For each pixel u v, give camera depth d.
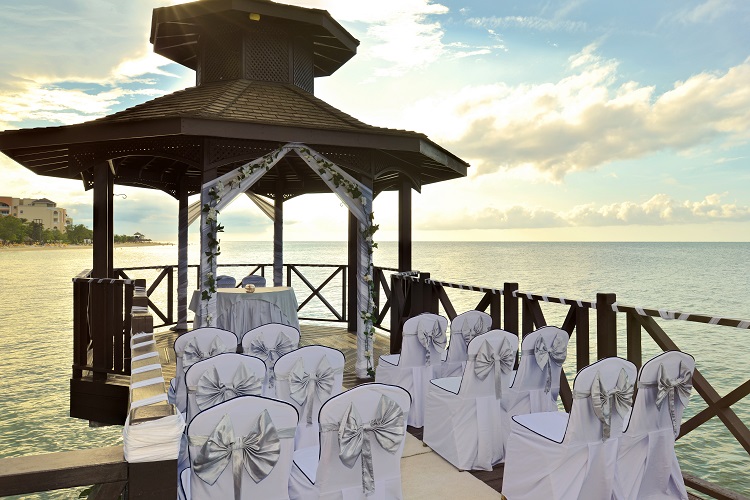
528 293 4.56
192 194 9.67
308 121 6.17
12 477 1.60
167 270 9.05
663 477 2.96
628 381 2.84
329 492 2.32
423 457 3.94
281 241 10.17
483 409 3.71
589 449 2.79
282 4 6.73
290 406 1.98
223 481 1.93
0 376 11.98
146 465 1.70
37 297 27.91
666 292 32.06
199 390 2.54
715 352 15.44
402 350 4.61
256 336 3.50
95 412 5.65
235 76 6.98
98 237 6.21
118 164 7.79
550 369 3.69
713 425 10.09
